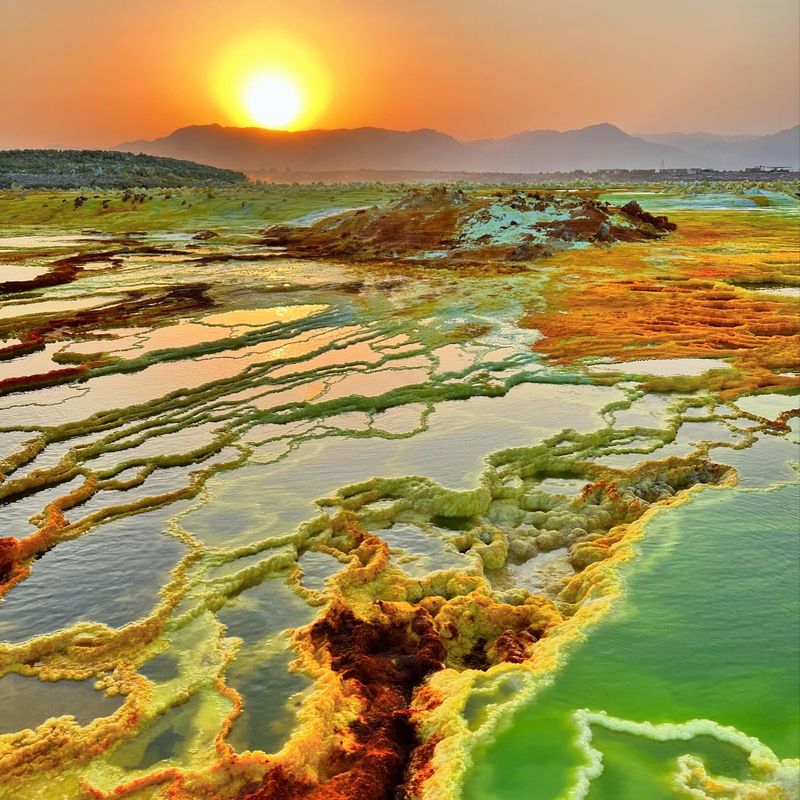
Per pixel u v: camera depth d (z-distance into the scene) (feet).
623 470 59.16
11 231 262.67
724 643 35.68
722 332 102.37
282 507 54.39
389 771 29.30
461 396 80.64
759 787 26.73
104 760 30.94
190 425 73.00
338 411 76.43
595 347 96.48
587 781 27.40
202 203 305.12
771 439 66.03
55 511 54.60
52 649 38.52
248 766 29.53
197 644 38.65
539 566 48.01
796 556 44.01
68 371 89.30
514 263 165.68
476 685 33.35
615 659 34.73
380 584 44.45
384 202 294.46
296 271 167.94
